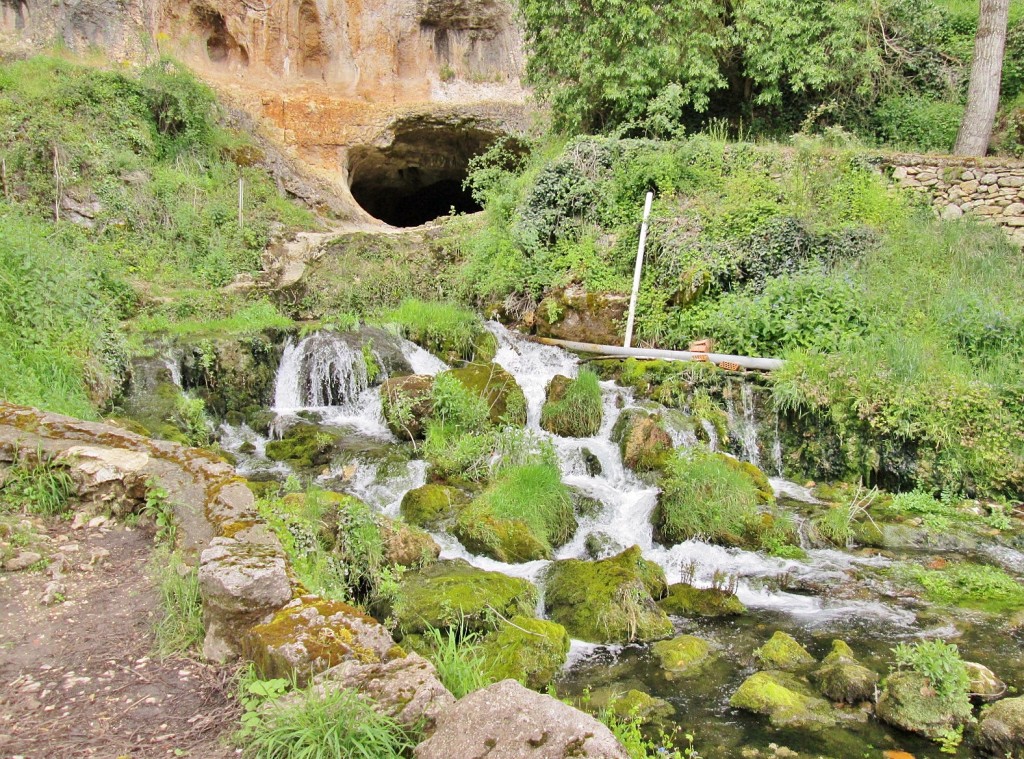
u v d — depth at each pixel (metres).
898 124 15.02
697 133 13.94
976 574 6.71
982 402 8.40
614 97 14.00
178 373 9.78
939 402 8.51
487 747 2.85
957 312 9.58
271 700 3.20
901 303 10.04
